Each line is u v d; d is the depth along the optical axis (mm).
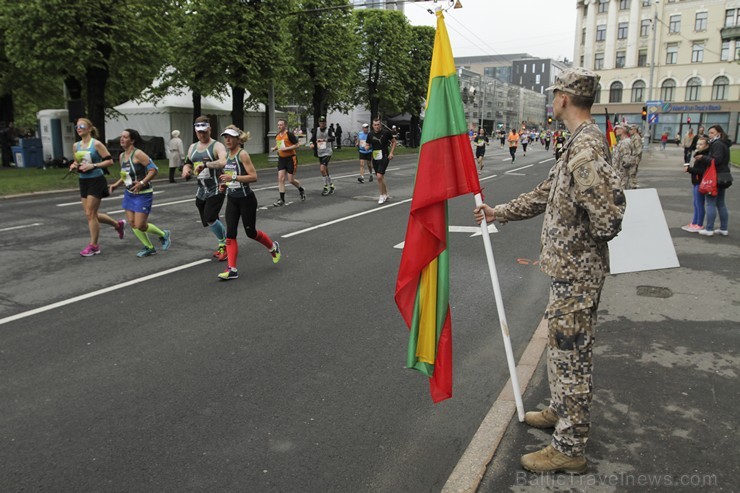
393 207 12828
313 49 31984
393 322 5504
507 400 3836
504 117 119938
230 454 3297
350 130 59750
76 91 22391
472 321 5590
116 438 3461
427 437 3496
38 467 3154
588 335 2867
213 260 7871
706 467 3006
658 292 6164
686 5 60281
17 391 4062
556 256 2875
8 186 15289
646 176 21094
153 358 4641
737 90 58938
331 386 4172
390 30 41000
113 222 8773
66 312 5719
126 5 19922
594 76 2814
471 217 11586
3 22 19625
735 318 5340
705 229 9523
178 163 18062
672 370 4215
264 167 23484
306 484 3021
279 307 5914
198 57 24203
